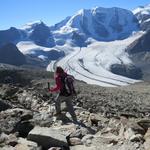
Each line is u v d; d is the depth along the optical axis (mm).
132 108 35625
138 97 56938
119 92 63688
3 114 12289
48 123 11820
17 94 20312
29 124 11031
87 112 15148
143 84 118062
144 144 8836
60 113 13172
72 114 12984
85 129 11352
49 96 21922
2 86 24625
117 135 10438
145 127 10594
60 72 13125
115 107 34469
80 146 9336
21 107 15422
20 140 9398
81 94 49312
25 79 75062
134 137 9180
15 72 79500
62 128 11305
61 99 13078
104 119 13094
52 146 9195
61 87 13031
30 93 21125
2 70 78438
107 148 9016
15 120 11352
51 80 73312
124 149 8750
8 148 8750
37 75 86562
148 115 26281
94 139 9703
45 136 9273
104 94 54719
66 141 9250
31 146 8852
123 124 10750
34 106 17078
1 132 10492
